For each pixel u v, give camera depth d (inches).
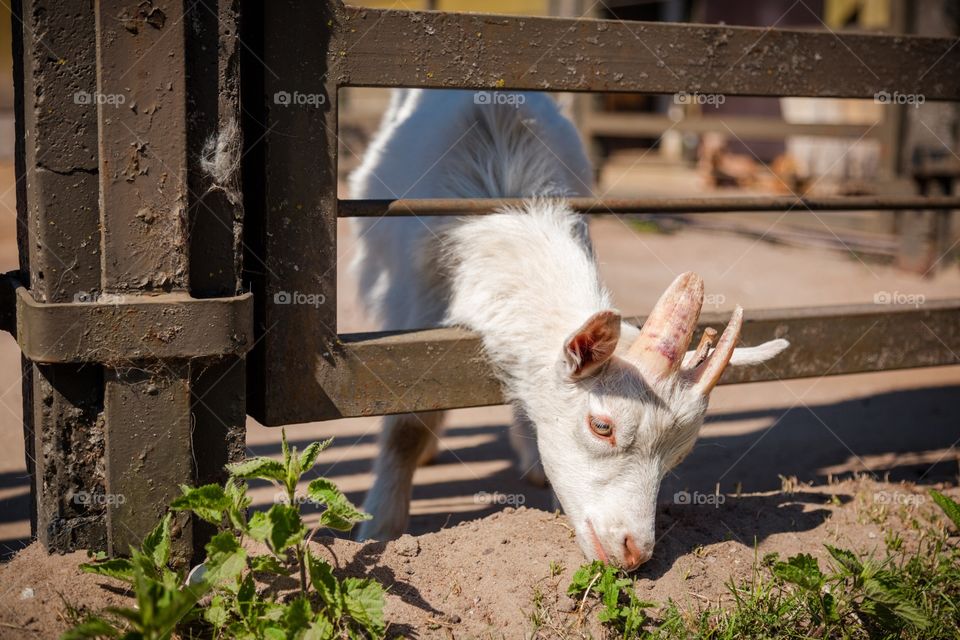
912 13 382.3
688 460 186.9
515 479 183.8
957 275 368.5
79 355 98.8
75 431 105.7
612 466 115.5
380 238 170.7
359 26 113.8
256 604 97.2
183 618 97.0
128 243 101.4
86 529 108.3
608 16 651.5
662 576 117.1
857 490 152.0
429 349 125.6
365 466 184.2
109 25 96.9
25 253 116.0
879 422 212.8
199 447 108.7
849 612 113.7
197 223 105.6
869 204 155.8
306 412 120.0
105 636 93.4
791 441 198.8
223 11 102.4
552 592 111.0
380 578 110.3
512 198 140.3
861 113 525.0
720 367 112.8
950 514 124.1
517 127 148.1
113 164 99.5
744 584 116.0
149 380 103.0
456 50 119.3
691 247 425.7
